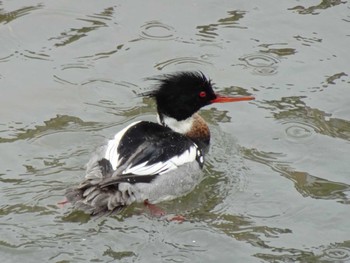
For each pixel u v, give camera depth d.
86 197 11.63
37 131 13.69
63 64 15.26
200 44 15.84
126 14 16.56
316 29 16.30
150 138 12.50
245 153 13.46
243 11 16.77
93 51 15.60
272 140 13.71
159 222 11.94
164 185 12.25
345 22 16.47
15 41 15.75
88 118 14.07
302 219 12.05
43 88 14.68
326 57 15.58
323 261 11.21
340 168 13.07
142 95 13.80
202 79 13.39
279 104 14.48
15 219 11.74
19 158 13.05
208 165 13.27
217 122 14.19
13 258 11.02
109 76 15.05
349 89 14.80
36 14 16.42
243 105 14.53
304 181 12.80
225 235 11.70
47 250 11.19
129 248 11.34
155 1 16.95
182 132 13.48
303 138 13.71
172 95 13.34
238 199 12.52
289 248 11.46
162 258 11.17
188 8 16.80
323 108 14.38
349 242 11.59
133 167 11.94
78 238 11.46
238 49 15.77
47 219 11.78
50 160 13.03
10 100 14.35
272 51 15.73
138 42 15.84
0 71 14.99
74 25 16.20
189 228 11.84
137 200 12.01
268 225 11.94
